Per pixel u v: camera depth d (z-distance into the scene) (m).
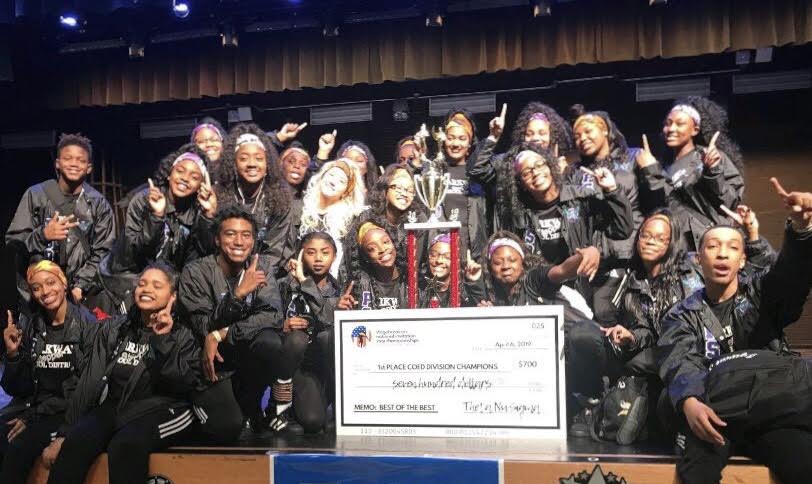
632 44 6.05
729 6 5.82
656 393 2.58
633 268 2.96
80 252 3.90
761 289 2.37
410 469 2.25
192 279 2.78
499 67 6.34
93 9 6.30
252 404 2.87
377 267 3.25
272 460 2.36
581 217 3.43
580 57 6.18
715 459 2.10
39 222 3.95
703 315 2.42
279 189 3.71
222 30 6.70
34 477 2.67
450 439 2.48
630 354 2.60
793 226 2.21
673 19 5.94
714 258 2.37
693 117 3.84
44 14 6.39
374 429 2.58
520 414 2.46
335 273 3.53
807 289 2.29
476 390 2.50
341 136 8.07
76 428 2.50
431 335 2.54
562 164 3.85
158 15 6.84
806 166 6.98
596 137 3.83
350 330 2.62
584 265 2.75
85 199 4.03
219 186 3.69
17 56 7.15
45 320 2.93
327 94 7.70
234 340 2.71
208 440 2.66
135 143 8.41
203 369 2.62
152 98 7.09
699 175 3.62
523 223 3.51
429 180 3.18
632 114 7.34
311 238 3.24
